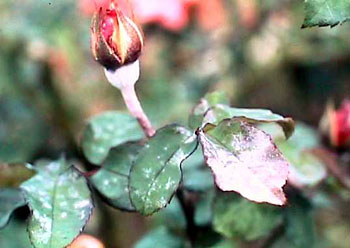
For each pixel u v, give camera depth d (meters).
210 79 0.85
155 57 0.84
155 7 0.74
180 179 0.36
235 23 0.84
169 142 0.37
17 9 0.81
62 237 0.36
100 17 0.37
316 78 0.91
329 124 0.50
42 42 0.81
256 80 0.86
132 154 0.41
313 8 0.33
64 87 0.84
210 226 0.47
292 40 0.83
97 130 0.47
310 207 0.50
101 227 0.69
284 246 0.55
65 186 0.39
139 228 0.73
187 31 0.82
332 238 0.74
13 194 0.44
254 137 0.34
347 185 0.50
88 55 0.85
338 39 0.81
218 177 0.33
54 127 0.82
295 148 0.49
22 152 0.79
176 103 0.83
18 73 0.82
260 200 0.33
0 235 0.64
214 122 0.37
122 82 0.38
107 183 0.41
